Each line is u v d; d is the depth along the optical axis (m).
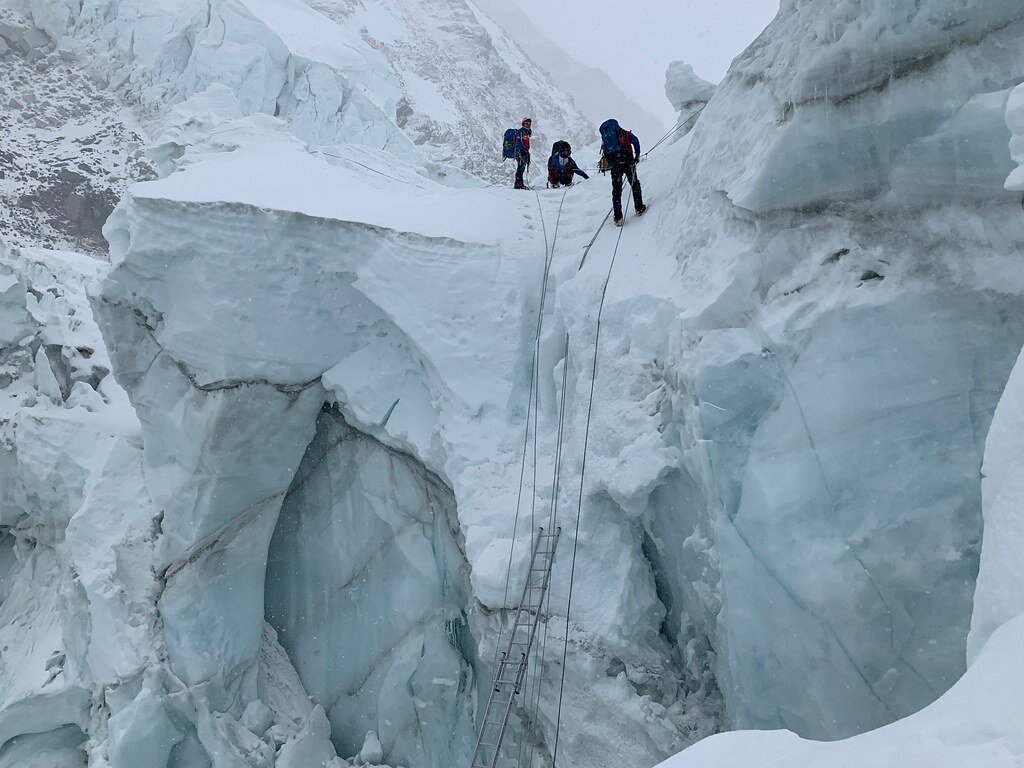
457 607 10.48
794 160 6.80
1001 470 3.59
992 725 2.57
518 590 8.27
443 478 10.29
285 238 10.68
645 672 7.84
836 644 5.94
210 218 10.72
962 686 2.91
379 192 12.10
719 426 6.82
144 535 11.98
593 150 17.53
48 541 14.27
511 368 9.78
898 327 6.18
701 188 8.60
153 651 11.23
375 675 11.10
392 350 10.97
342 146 13.84
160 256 10.96
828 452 6.21
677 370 7.42
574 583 8.16
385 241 10.59
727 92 8.86
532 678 8.16
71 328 15.59
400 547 11.00
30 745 12.18
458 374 9.94
